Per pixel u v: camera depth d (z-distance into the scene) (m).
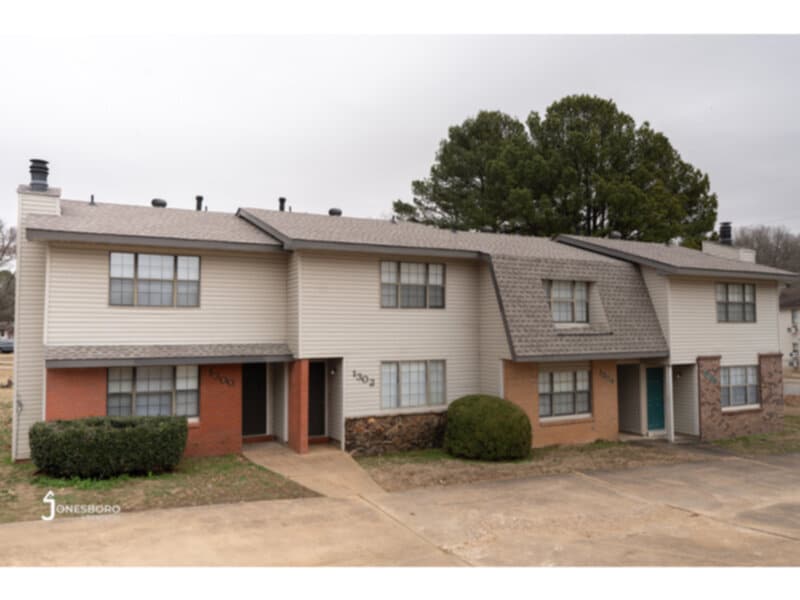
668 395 18.98
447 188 36.47
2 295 52.25
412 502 11.53
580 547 9.14
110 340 13.97
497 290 16.75
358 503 11.35
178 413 14.59
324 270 15.70
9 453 14.68
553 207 32.22
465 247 17.67
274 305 16.06
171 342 14.67
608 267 18.83
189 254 14.99
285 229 15.98
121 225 14.76
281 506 10.92
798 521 10.80
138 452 12.34
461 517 10.60
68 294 13.59
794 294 54.62
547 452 16.66
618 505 11.64
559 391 17.97
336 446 16.12
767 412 21.16
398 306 16.77
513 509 11.20
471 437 15.52
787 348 52.59
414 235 18.59
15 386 13.90
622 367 20.38
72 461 11.95
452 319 17.50
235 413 15.12
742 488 13.26
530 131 35.25
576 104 34.00
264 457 14.87
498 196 33.34
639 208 31.00
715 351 19.98
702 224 34.00
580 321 18.30
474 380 17.75
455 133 37.03
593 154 32.34
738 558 8.76
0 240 54.06
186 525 9.60
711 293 20.09
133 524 9.56
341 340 15.84
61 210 15.57
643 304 19.02
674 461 16.03
